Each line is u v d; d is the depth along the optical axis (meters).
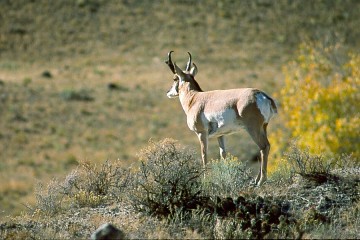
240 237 33.69
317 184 40.72
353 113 111.62
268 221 35.66
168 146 43.69
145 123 190.25
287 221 35.47
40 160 155.25
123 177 46.41
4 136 172.38
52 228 38.03
